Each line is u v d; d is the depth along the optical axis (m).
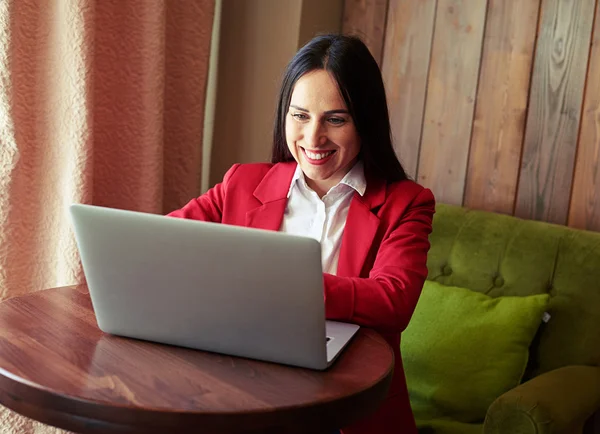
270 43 2.39
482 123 2.20
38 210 1.99
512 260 1.94
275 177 1.59
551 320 1.86
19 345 1.08
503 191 2.17
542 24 2.09
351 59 1.39
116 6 2.08
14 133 1.89
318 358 1.04
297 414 0.93
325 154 1.44
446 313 1.87
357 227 1.49
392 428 1.43
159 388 0.97
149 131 2.13
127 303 1.10
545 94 2.09
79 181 1.94
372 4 2.42
